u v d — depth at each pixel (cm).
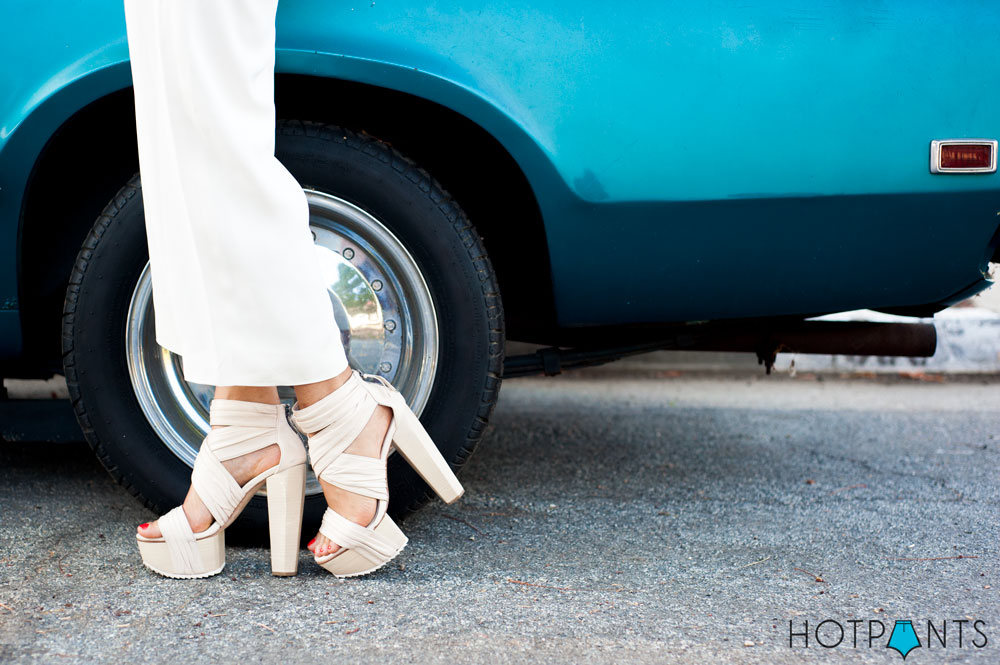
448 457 162
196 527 142
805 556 161
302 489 145
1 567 147
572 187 155
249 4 126
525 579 147
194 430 161
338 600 136
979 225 163
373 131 170
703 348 206
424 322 162
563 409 312
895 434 277
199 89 124
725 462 238
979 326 395
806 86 155
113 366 156
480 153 176
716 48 154
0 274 157
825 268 166
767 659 118
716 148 155
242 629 125
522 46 152
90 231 156
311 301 134
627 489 209
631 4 154
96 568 148
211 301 132
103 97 149
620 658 118
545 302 185
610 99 153
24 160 149
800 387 362
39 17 146
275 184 130
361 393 142
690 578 149
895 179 157
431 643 121
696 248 162
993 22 158
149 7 129
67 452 230
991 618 133
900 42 156
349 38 147
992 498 204
